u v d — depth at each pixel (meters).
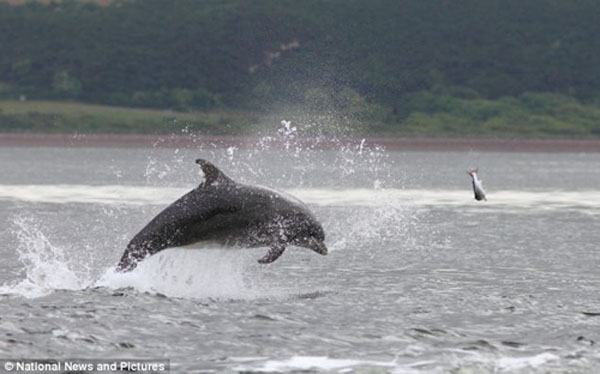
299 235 71.00
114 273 76.56
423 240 123.50
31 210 169.62
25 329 61.59
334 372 54.41
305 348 59.06
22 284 78.81
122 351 57.50
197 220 70.81
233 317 66.75
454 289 81.44
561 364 56.19
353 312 69.81
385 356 57.53
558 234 131.50
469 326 65.50
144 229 72.50
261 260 68.94
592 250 111.81
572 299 76.56
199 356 56.88
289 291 79.44
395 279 87.50
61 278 84.69
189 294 73.88
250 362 55.88
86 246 115.06
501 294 78.75
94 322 63.88
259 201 70.94
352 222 156.12
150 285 75.50
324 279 87.31
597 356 57.84
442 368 55.28
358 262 100.31
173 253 74.69
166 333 61.72
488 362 56.50
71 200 198.75
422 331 63.69
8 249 109.12
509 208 186.00
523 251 110.75
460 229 139.12
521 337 62.41
